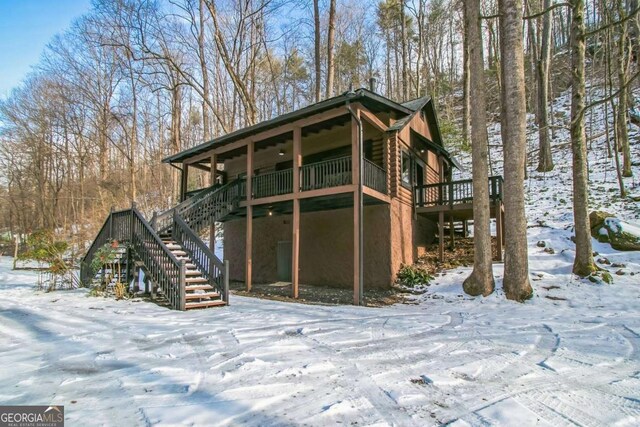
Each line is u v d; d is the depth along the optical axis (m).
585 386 2.85
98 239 10.16
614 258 8.81
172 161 12.98
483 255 7.86
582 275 7.89
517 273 7.37
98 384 2.89
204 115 19.36
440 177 14.81
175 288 6.93
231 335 4.57
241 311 6.55
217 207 10.27
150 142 29.42
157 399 2.59
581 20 8.02
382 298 8.49
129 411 2.38
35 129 27.14
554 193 14.62
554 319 5.63
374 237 10.05
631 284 7.27
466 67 22.12
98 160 28.03
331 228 11.08
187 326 5.12
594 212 10.56
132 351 3.85
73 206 27.95
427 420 2.27
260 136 10.08
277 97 25.88
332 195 8.61
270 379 2.99
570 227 11.00
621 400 2.58
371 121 9.23
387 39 29.84
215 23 15.95
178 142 20.80
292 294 9.05
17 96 26.83
